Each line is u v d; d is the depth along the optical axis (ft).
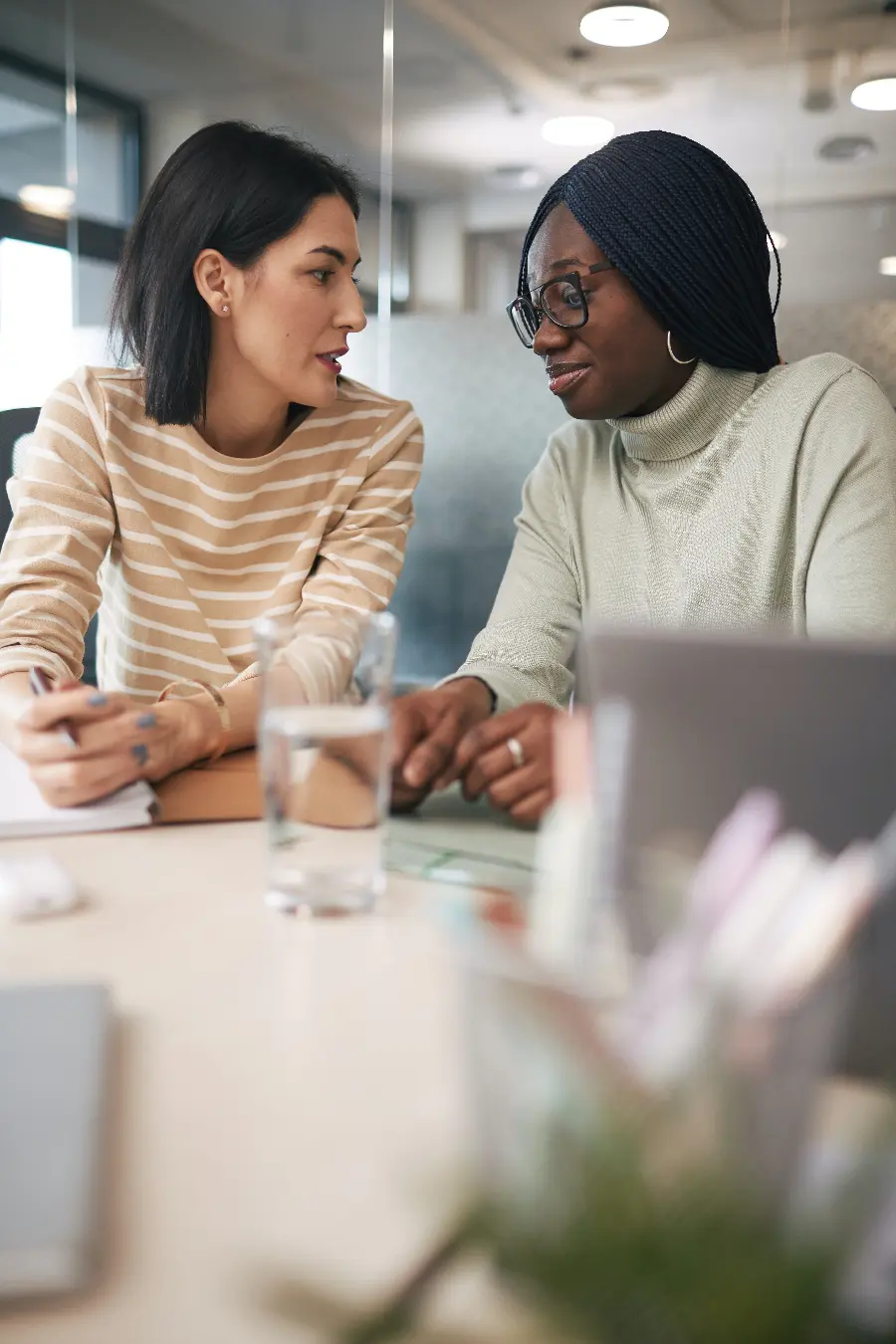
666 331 4.91
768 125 9.66
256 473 5.43
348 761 2.51
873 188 9.41
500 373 10.77
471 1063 0.99
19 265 12.66
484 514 11.01
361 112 11.02
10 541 5.05
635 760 1.94
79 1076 1.65
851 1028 1.51
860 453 4.78
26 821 3.13
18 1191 1.37
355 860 2.54
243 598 5.57
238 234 5.03
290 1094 1.76
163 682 5.45
